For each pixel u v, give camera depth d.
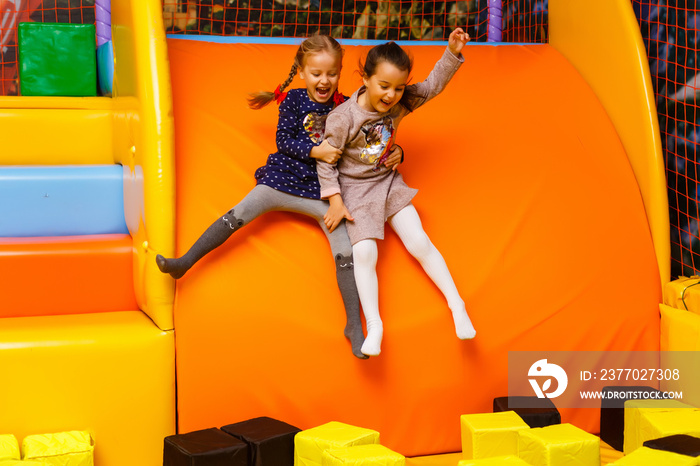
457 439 2.08
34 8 4.46
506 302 2.14
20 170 2.48
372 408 2.01
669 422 1.88
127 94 2.31
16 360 1.88
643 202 2.44
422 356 2.04
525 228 2.27
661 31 2.58
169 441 1.77
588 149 2.51
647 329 2.25
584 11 2.73
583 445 1.79
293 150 2.08
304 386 1.98
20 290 2.16
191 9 4.48
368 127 2.04
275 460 1.79
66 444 1.80
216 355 1.95
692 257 2.43
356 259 2.00
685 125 2.45
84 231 2.51
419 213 2.25
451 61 2.10
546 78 2.73
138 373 1.94
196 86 2.46
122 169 2.55
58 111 2.75
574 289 2.19
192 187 2.17
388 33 4.68
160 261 1.88
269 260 2.05
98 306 2.24
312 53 2.06
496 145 2.47
